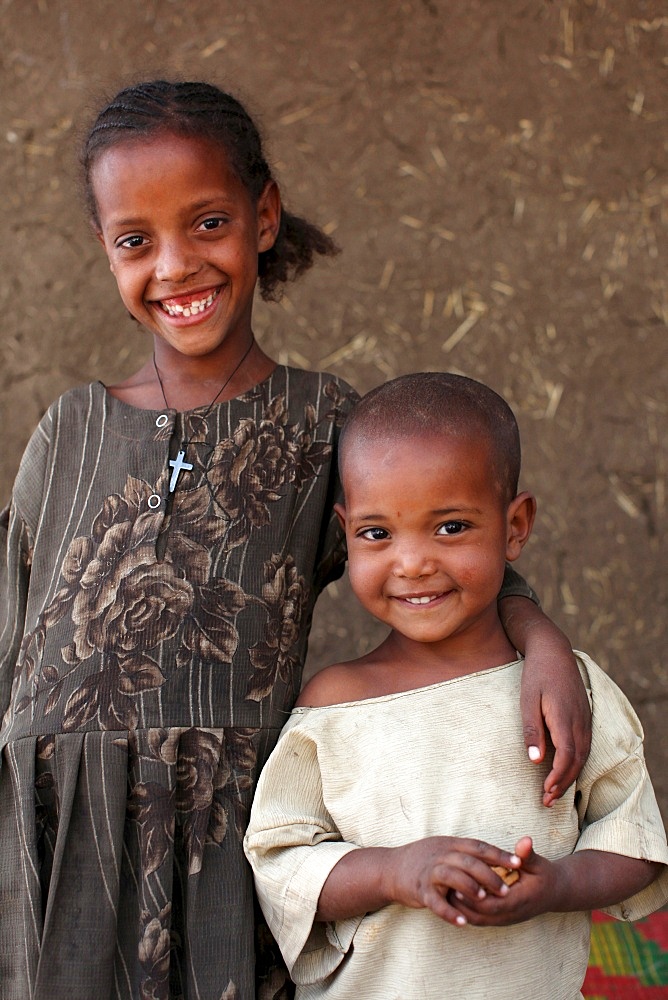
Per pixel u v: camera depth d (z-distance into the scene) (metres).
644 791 1.67
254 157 1.89
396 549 1.63
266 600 1.78
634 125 3.49
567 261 3.49
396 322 3.50
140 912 1.64
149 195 1.76
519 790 1.61
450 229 3.52
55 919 1.64
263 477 1.84
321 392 1.94
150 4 3.51
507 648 1.75
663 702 3.33
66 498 1.87
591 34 3.50
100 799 1.67
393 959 1.58
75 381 3.48
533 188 3.51
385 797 1.60
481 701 1.65
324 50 3.52
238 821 1.69
